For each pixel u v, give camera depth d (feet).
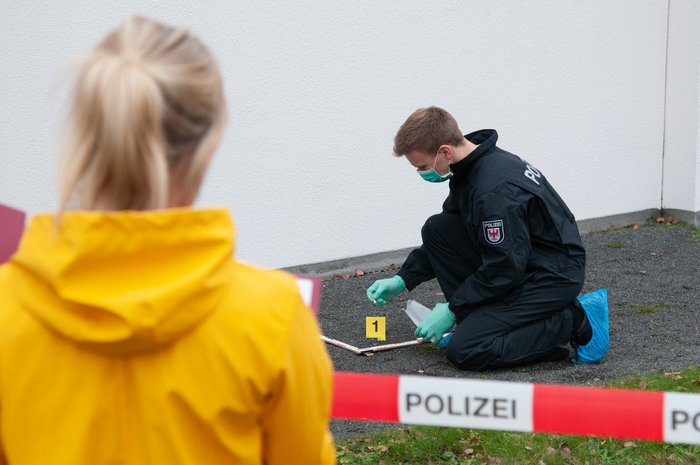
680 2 29.94
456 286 19.21
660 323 20.62
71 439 4.65
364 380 9.98
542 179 17.84
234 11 23.15
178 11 22.45
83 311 4.50
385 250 26.43
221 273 4.65
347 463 13.56
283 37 23.91
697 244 27.89
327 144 25.03
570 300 17.69
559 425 9.55
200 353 4.67
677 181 30.73
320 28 24.40
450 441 14.17
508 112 27.91
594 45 29.17
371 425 15.16
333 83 24.84
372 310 22.57
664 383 16.34
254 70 23.63
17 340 4.63
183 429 4.69
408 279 19.90
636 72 30.04
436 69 26.43
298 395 4.94
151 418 4.66
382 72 25.54
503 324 17.60
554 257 17.71
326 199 25.25
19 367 4.65
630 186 30.60
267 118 24.00
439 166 17.56
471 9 26.73
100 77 4.49
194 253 4.60
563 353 18.20
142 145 4.46
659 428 9.33
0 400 4.71
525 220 17.26
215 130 4.82
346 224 25.68
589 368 17.79
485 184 17.21
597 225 30.17
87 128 4.52
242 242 24.13
